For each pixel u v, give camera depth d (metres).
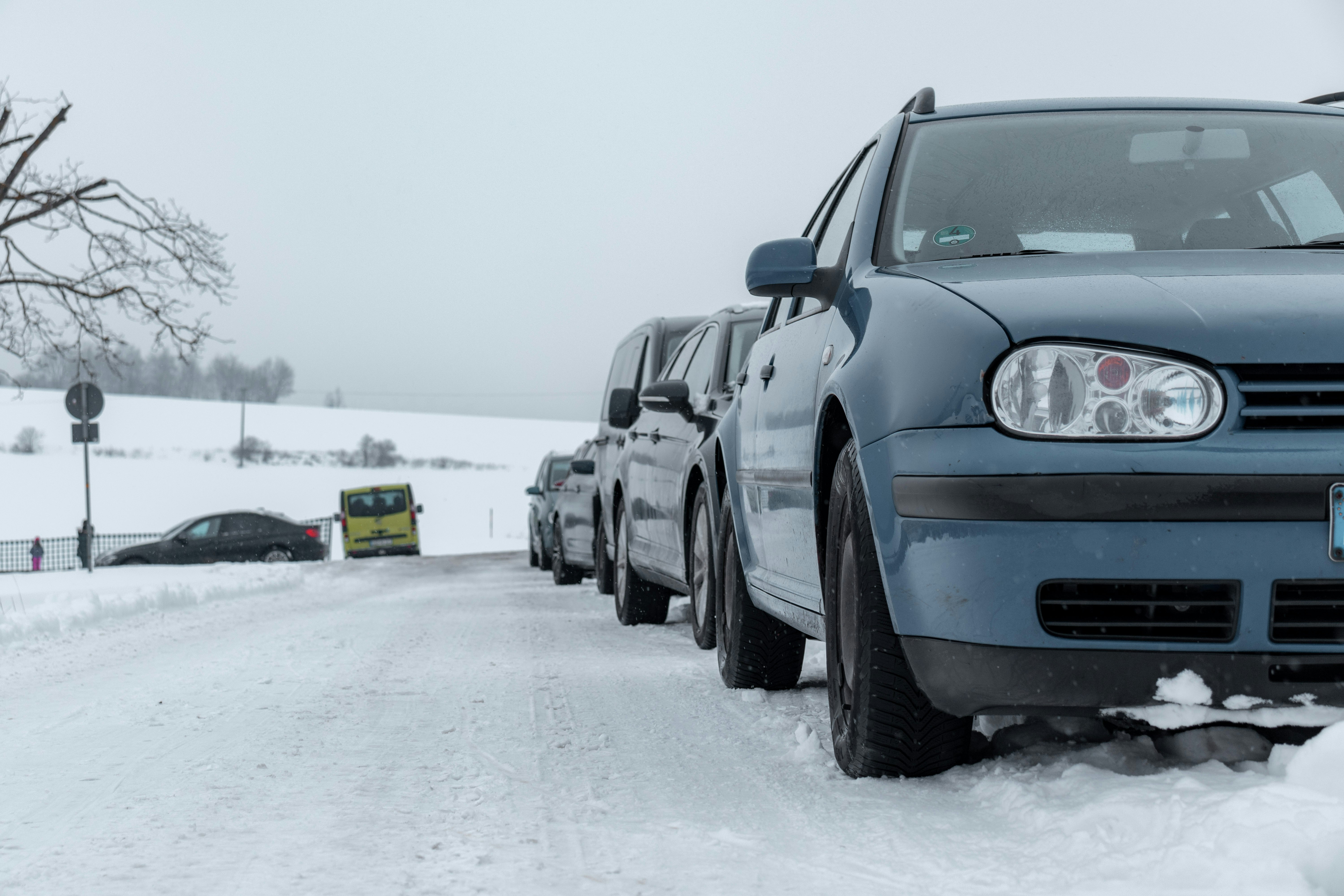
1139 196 3.33
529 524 21.53
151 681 5.70
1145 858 2.02
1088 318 2.45
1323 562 2.28
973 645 2.44
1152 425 2.34
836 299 3.42
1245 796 2.11
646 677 5.22
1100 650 2.35
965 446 2.45
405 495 37.06
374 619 9.16
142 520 70.38
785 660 4.64
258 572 16.73
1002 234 3.25
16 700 5.20
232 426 117.88
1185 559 2.30
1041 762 2.78
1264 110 3.76
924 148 3.65
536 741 3.76
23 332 16.59
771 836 2.54
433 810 2.90
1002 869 2.18
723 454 4.73
